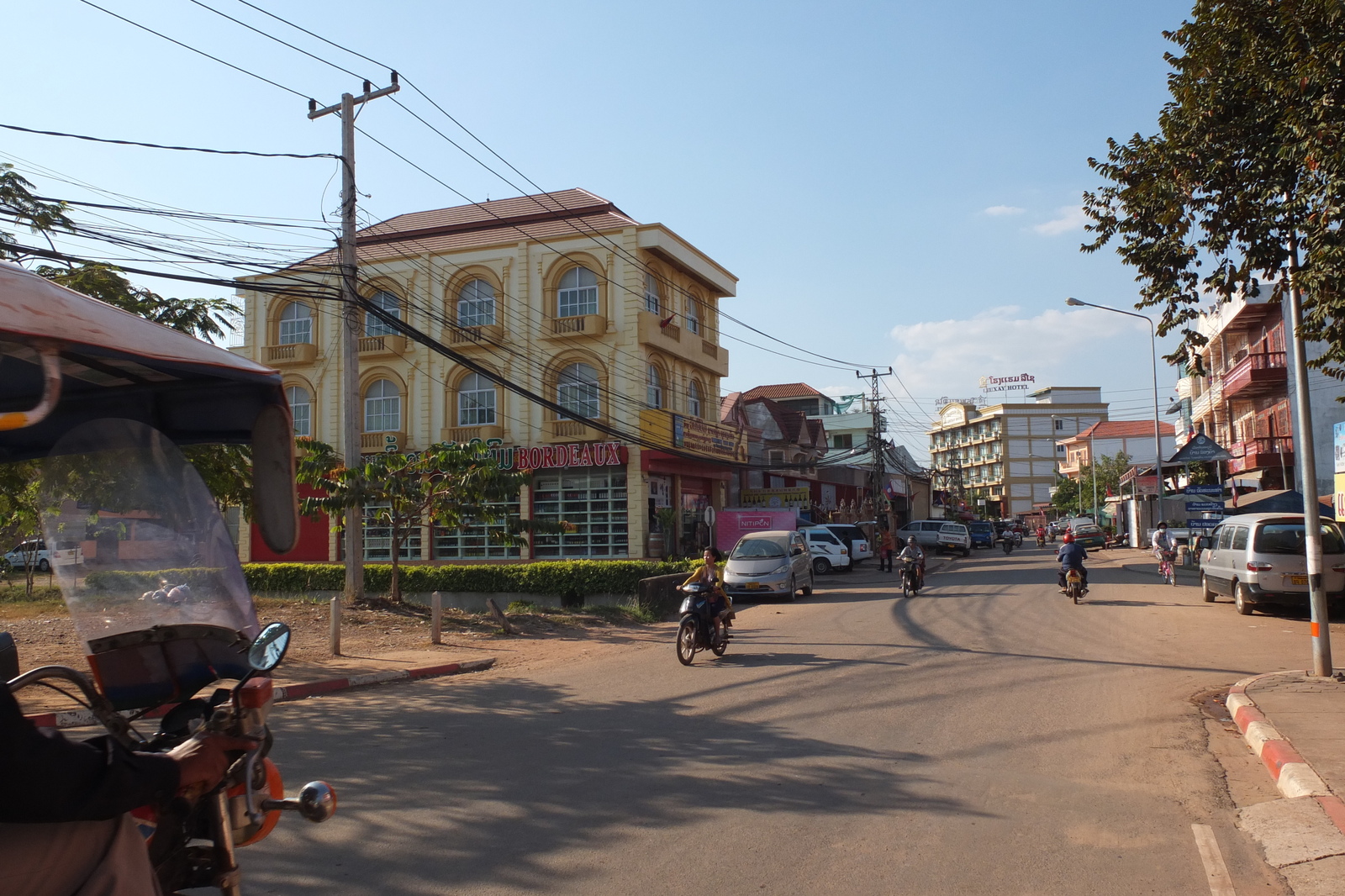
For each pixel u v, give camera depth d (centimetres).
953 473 8650
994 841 538
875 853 518
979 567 3772
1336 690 933
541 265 3328
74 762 215
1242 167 1042
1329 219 920
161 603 298
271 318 3606
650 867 496
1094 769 700
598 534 3250
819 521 4650
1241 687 957
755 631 1689
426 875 486
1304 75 937
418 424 3425
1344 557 1662
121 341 259
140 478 304
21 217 1109
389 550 3444
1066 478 9731
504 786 655
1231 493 3375
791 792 638
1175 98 1092
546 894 461
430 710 969
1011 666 1190
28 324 234
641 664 1302
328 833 554
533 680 1176
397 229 3747
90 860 232
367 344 3441
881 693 1016
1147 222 1080
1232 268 1068
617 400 3241
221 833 272
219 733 272
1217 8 1042
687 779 671
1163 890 469
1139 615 1783
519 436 3341
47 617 1559
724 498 3950
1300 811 571
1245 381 3334
